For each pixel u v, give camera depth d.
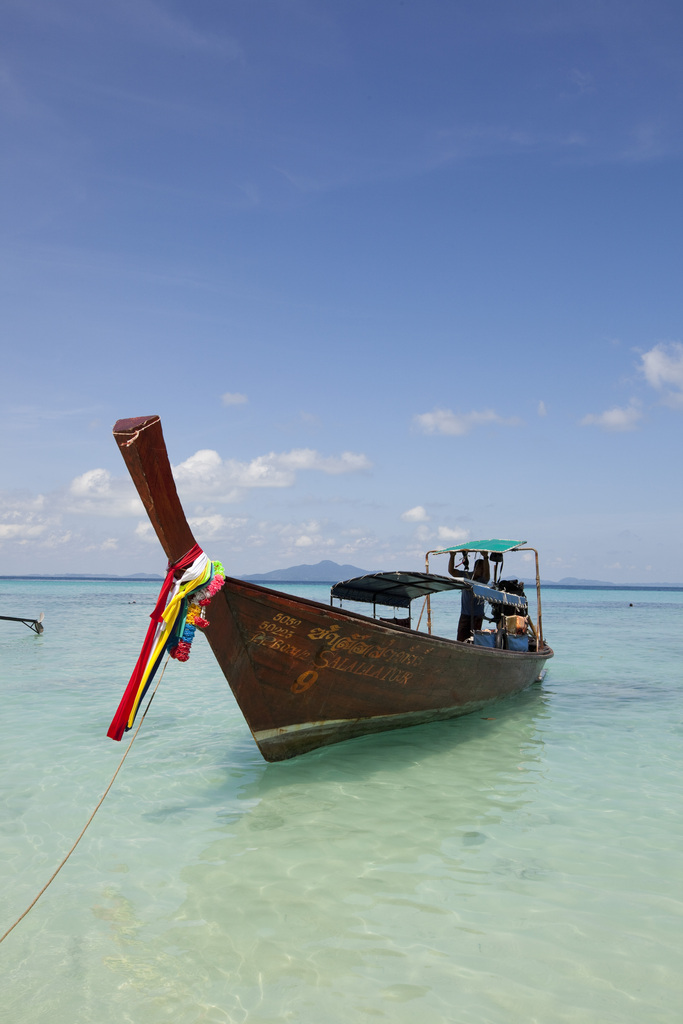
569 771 7.20
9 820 5.67
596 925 4.05
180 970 3.58
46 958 3.69
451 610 39.31
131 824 5.62
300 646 6.70
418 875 4.70
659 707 10.69
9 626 24.70
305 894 4.41
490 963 3.65
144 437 4.85
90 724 9.00
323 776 6.96
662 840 5.34
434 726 9.12
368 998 3.35
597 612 47.06
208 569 5.59
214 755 7.68
